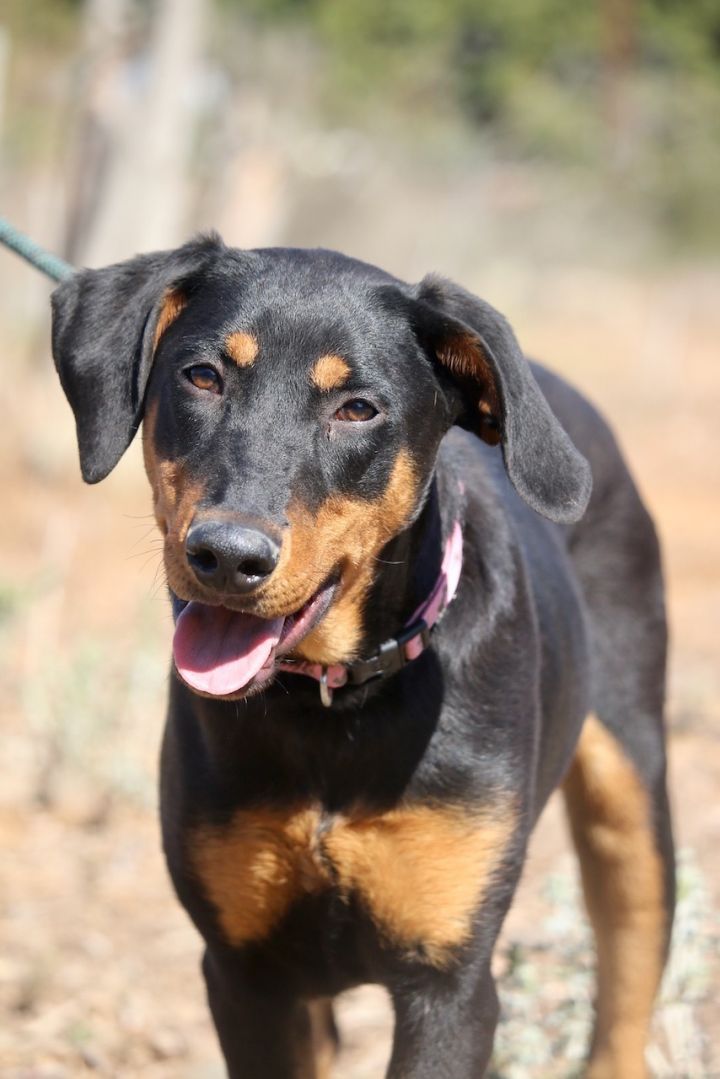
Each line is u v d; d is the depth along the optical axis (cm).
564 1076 691
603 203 3959
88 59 2142
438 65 3850
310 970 567
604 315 3741
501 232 3788
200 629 496
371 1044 764
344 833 540
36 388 2050
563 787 706
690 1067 679
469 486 600
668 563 1664
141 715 1100
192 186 2256
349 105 3438
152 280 543
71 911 874
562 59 4178
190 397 517
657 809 695
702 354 3459
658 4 4369
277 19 3509
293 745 536
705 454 2300
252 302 523
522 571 593
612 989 688
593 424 727
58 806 1002
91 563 1605
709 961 782
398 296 538
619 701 698
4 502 1797
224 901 553
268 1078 570
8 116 2812
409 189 3419
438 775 539
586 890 701
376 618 534
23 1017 765
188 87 2011
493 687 554
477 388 554
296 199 3002
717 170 4016
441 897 544
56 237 2289
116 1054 734
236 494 486
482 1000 554
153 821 1002
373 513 525
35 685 1108
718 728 1123
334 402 517
